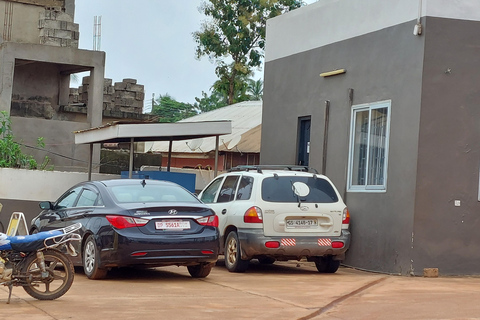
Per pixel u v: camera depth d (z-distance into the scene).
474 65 12.62
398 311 8.41
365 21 14.20
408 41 12.90
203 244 10.88
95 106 24.02
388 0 13.54
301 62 16.30
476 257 12.57
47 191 18.48
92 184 11.95
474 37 12.62
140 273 12.20
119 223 10.60
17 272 8.69
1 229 15.45
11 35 25.75
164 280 11.26
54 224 12.34
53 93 26.17
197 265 11.55
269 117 17.41
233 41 39.72
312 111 15.76
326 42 15.44
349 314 8.23
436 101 12.50
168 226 10.75
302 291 10.11
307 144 16.14
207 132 16.12
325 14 15.54
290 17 16.81
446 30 12.55
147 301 8.91
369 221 13.52
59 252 8.96
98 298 9.09
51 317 7.68
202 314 8.03
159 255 10.62
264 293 9.84
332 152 14.98
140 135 15.81
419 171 12.42
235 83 40.81
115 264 10.64
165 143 34.06
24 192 18.38
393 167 12.99
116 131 15.85
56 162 23.44
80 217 11.53
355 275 12.59
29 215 18.38
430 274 12.28
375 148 13.68
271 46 17.48
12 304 8.57
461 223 12.52
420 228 12.41
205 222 11.00
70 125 23.67
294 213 12.36
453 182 12.52
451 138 12.53
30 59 23.20
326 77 15.34
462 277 12.41
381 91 13.55
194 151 31.69
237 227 12.60
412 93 12.68
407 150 12.66
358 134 14.27
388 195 13.06
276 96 17.17
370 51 13.98
